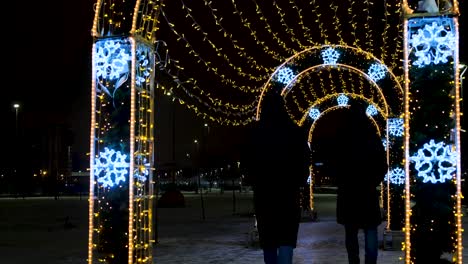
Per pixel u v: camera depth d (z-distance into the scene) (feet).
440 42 19.77
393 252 35.06
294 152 19.48
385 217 63.21
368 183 23.20
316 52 43.01
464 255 33.65
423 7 20.22
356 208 23.18
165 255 35.32
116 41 22.63
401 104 41.16
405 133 19.89
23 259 35.35
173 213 81.41
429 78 19.88
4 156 191.21
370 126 23.58
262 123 19.94
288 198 19.34
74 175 211.00
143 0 23.34
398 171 39.17
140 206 23.08
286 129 19.71
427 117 19.85
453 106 19.77
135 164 22.93
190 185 188.65
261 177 19.53
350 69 42.83
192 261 32.58
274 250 19.84
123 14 22.89
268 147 19.49
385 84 42.29
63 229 57.88
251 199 130.62
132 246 22.25
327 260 32.17
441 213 19.86
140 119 23.13
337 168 23.65
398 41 44.88
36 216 77.46
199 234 49.78
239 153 20.44
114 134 22.61
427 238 19.99
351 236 23.53
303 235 46.73
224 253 36.11
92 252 22.33
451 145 19.75
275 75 42.98
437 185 19.90
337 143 23.72
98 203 22.86
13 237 49.75
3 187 181.68
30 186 171.32
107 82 22.80
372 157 23.09
